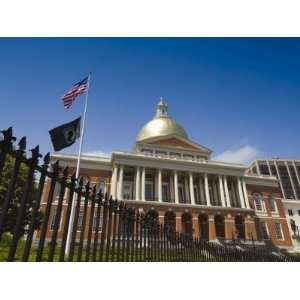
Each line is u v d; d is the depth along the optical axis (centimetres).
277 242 4941
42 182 354
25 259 321
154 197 4856
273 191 5550
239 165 5272
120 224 601
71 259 445
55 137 1021
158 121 6531
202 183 5178
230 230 4556
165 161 4922
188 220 4666
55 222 386
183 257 1017
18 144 307
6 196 291
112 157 4809
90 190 498
